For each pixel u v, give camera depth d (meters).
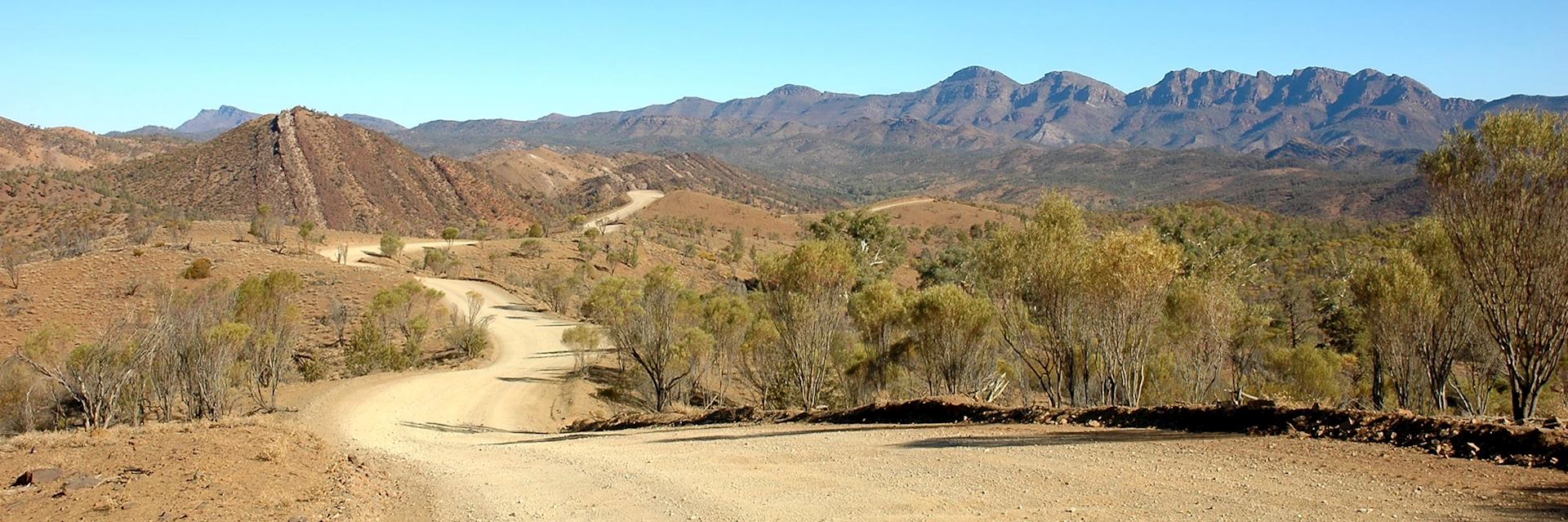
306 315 54.94
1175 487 10.04
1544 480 8.96
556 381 40.91
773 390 36.28
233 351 30.83
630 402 39.09
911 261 102.50
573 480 14.02
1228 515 8.66
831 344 36.25
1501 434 10.35
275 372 32.88
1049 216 25.50
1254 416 13.52
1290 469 10.51
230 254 67.88
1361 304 26.09
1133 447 12.79
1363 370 35.88
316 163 160.88
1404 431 11.50
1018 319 26.14
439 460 18.09
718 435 19.41
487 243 103.38
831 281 28.19
